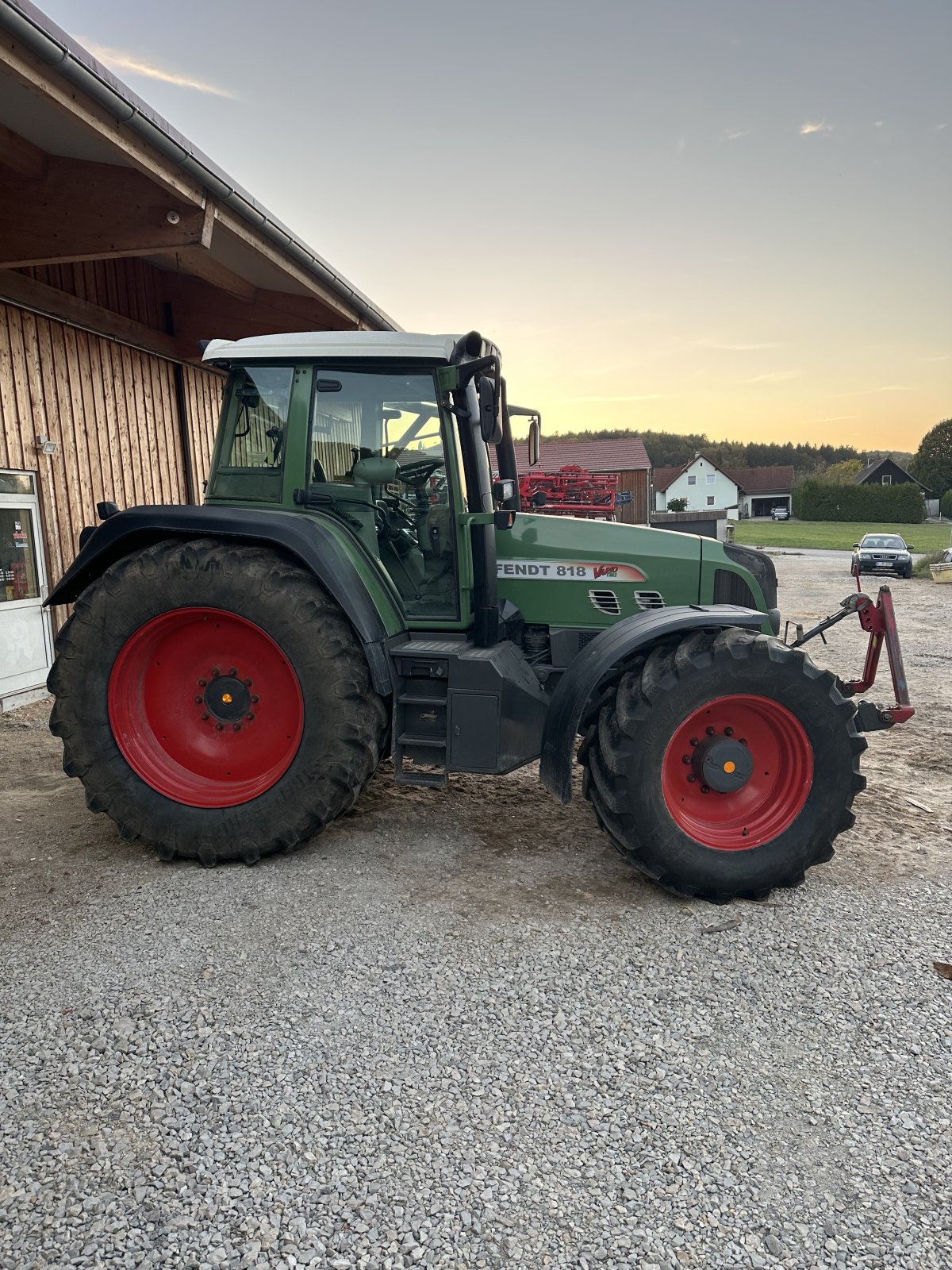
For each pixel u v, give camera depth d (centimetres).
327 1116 199
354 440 362
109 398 712
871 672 359
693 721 319
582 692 314
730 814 324
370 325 862
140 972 260
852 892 319
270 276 744
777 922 294
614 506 2045
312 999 245
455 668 331
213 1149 189
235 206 527
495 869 338
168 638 351
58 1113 200
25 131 466
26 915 298
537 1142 191
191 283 815
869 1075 215
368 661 328
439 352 345
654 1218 171
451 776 456
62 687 342
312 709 329
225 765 350
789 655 310
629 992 250
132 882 325
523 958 268
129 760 342
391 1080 211
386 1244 165
